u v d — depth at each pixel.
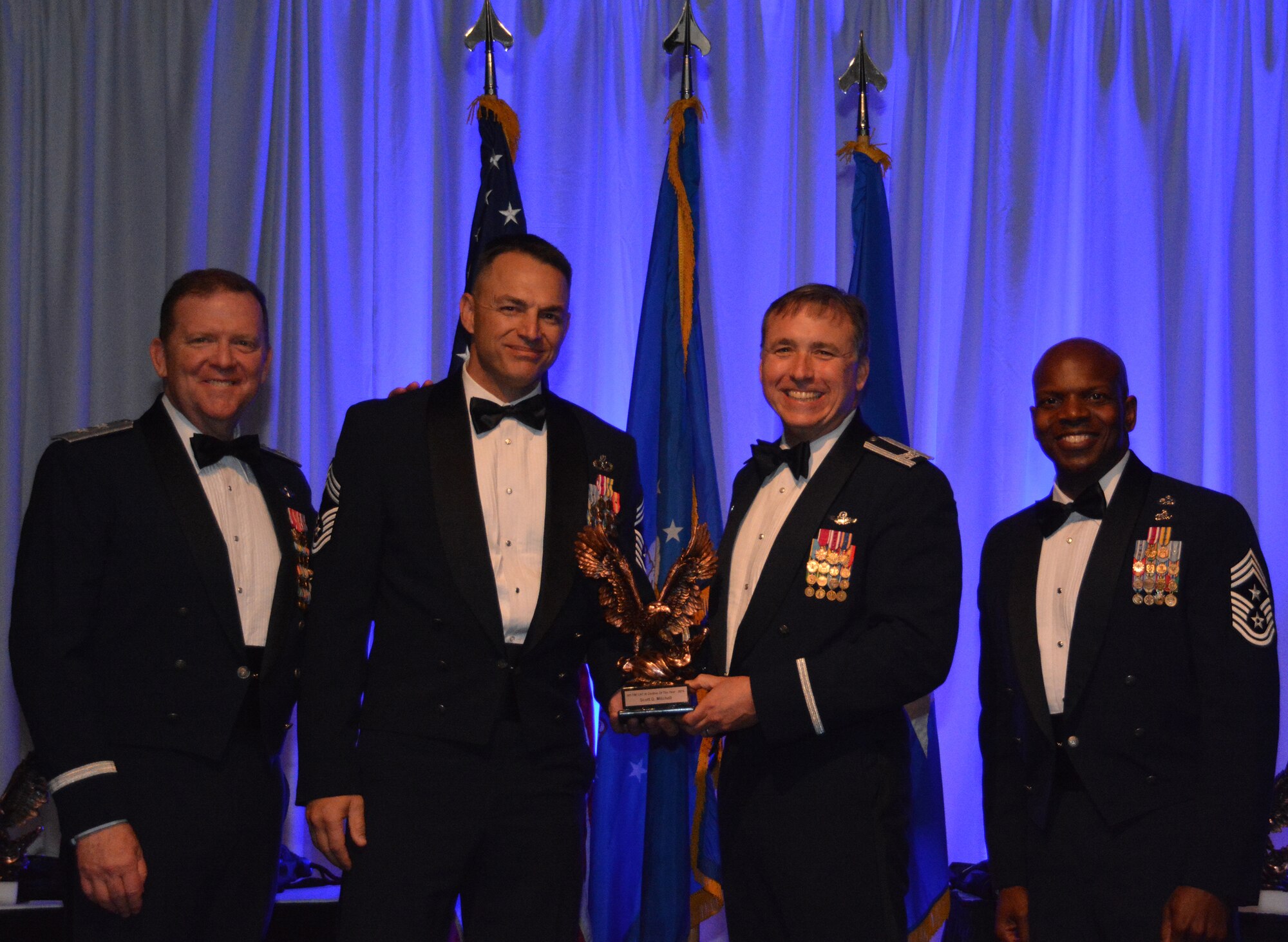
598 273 3.13
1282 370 3.07
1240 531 2.13
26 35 3.07
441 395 2.16
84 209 3.05
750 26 3.16
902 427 2.81
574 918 2.00
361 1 3.13
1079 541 2.24
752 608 2.11
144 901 1.92
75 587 1.98
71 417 3.00
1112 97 3.15
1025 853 2.19
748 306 3.12
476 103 2.94
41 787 2.72
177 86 3.08
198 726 2.00
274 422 3.00
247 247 3.05
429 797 1.92
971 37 3.16
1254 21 3.15
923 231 3.13
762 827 2.02
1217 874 1.94
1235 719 2.02
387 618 2.03
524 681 2.00
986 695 2.34
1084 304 3.13
